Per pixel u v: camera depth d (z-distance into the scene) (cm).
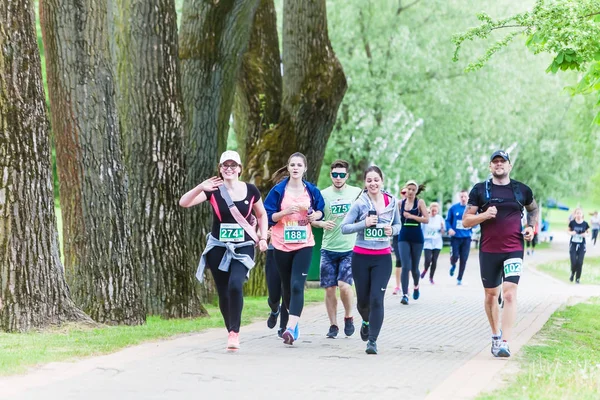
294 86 3397
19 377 1370
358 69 5900
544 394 1265
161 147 2484
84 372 1423
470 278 4556
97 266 2200
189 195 1716
